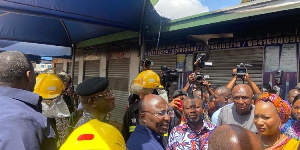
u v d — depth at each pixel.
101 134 1.11
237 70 3.77
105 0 5.24
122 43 9.03
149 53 8.35
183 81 6.98
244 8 4.49
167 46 7.66
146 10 5.71
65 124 2.60
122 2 5.38
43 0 4.93
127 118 2.84
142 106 1.98
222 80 6.16
